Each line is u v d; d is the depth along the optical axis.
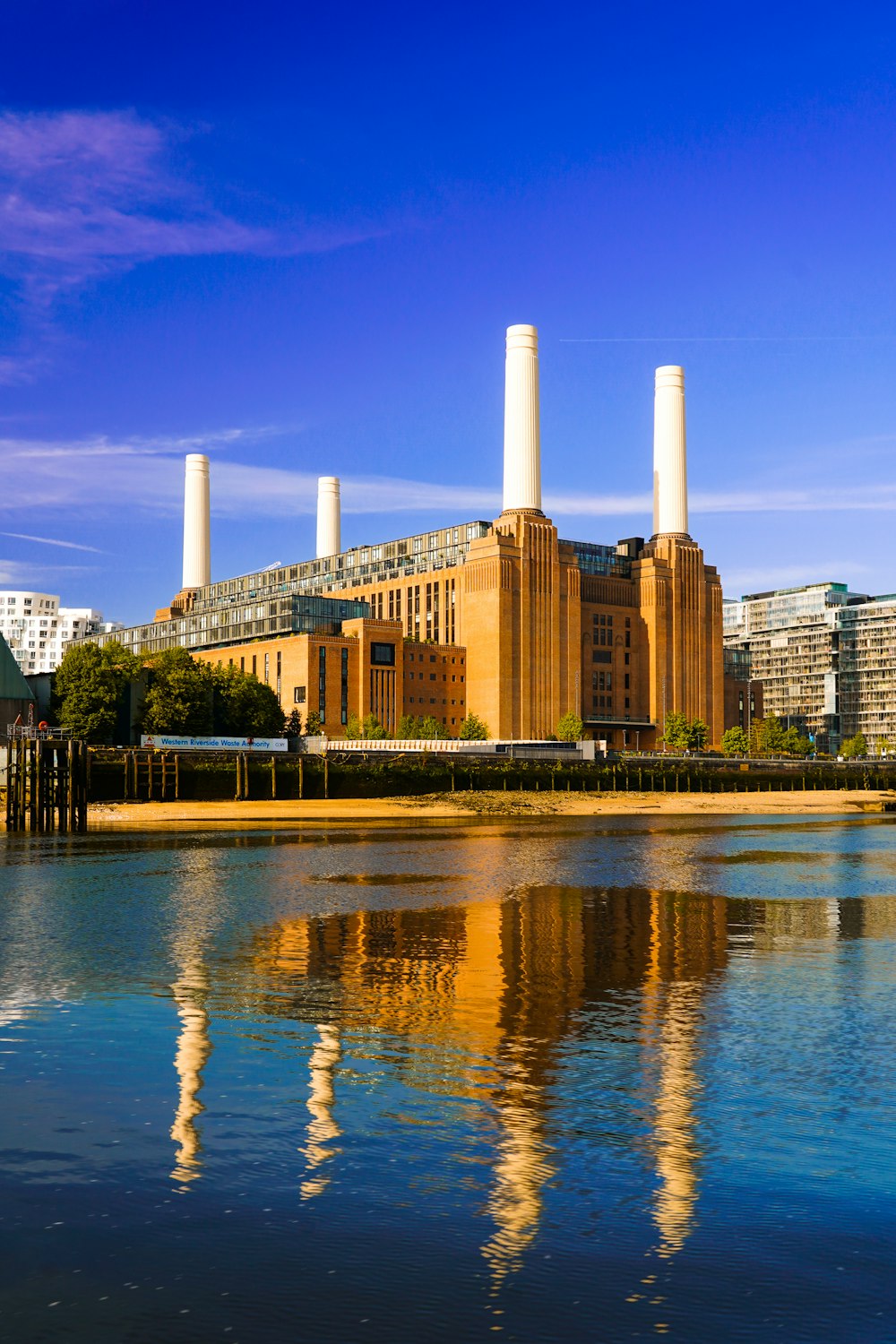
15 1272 12.29
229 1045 22.64
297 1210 13.99
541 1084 19.73
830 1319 11.36
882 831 101.50
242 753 133.50
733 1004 27.00
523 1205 14.20
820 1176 15.30
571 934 38.53
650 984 29.52
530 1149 16.31
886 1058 21.69
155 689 153.12
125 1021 24.78
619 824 112.81
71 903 46.91
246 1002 27.06
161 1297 11.73
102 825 105.19
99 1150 16.11
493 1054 21.97
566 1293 11.88
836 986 29.34
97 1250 12.84
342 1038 23.25
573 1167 15.59
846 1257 12.76
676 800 161.38
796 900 48.41
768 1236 13.34
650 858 69.94
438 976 30.61
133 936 37.72
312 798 139.00
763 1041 23.11
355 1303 11.66
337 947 35.56
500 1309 11.52
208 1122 17.48
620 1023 24.80
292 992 28.33
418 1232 13.37
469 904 46.78
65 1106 18.33
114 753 126.06
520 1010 26.23
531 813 136.62
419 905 46.47
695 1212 14.02
